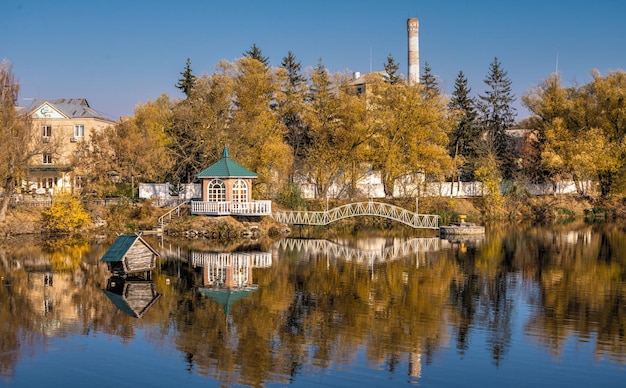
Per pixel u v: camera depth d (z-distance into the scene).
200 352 19.64
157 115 74.44
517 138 90.62
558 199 73.81
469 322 22.86
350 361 18.78
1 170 49.97
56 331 21.91
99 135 64.00
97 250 42.00
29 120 52.94
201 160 64.56
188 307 25.30
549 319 23.23
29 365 18.55
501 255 39.47
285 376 17.62
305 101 76.62
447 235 51.47
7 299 26.72
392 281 30.64
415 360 18.86
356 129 65.12
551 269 33.91
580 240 47.72
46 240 47.91
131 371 18.06
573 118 74.06
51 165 72.50
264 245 45.50
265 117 64.81
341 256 39.50
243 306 25.48
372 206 57.84
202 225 51.41
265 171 63.34
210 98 64.69
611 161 68.44
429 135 67.44
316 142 68.75
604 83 71.50
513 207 69.38
